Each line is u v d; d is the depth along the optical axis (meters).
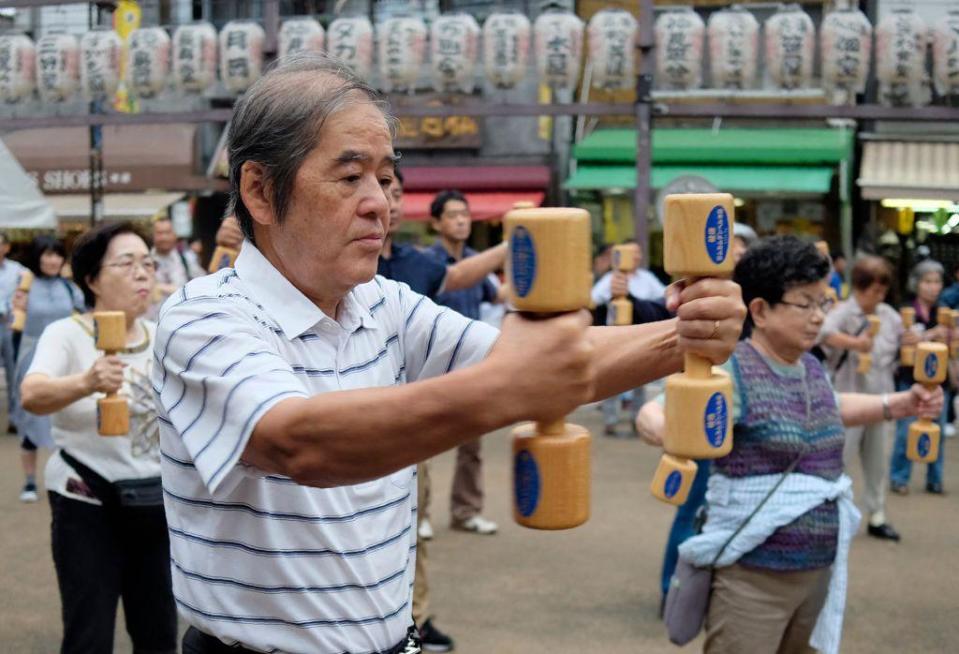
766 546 2.82
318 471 1.28
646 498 7.18
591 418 10.55
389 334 1.79
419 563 4.52
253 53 10.38
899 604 5.20
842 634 4.79
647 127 9.77
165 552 3.19
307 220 1.52
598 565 5.74
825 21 9.73
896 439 7.54
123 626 4.87
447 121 15.23
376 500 1.66
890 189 13.27
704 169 14.57
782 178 14.20
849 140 14.26
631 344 1.73
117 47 10.70
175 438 1.60
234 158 1.58
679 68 9.80
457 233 6.05
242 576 1.58
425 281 4.56
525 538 6.26
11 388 9.91
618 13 9.81
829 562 2.90
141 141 15.69
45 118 10.60
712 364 1.67
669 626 2.98
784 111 9.52
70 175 15.81
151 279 3.38
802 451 2.84
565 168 15.23
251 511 1.57
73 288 8.09
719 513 2.87
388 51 10.26
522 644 4.62
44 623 4.91
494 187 15.16
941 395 3.18
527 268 1.16
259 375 1.39
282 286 1.60
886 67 9.70
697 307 1.57
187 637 1.70
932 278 8.27
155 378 1.55
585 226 1.17
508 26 9.99
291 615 1.58
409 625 1.75
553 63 9.95
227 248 4.02
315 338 1.62
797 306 2.87
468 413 1.18
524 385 1.18
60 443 3.15
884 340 6.68
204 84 10.59
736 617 2.85
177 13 13.65
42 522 6.65
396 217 4.55
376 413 1.22
